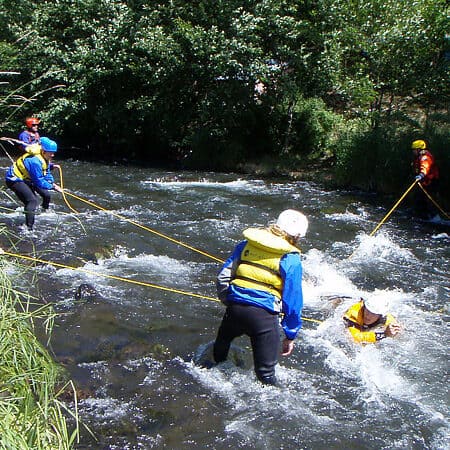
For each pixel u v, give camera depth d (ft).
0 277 11.76
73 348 18.19
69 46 61.05
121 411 15.33
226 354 17.58
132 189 43.86
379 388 17.51
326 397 16.83
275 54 54.03
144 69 55.57
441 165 41.81
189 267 27.02
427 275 27.96
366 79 50.39
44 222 32.12
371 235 34.06
